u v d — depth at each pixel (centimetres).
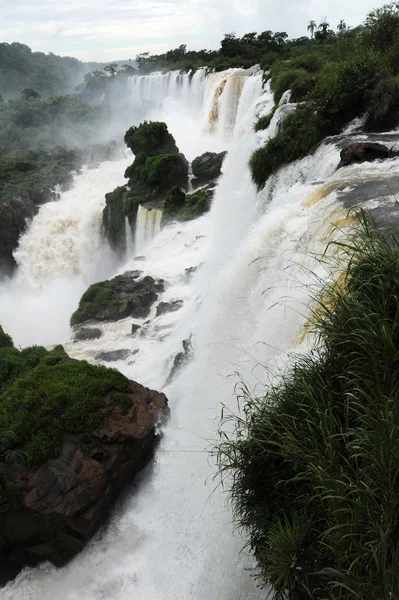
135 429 841
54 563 779
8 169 4619
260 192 1819
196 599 636
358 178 1159
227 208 2172
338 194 1078
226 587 602
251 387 809
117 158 4628
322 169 1493
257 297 996
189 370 1050
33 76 15125
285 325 813
